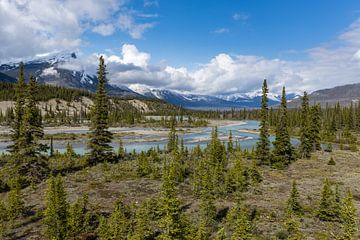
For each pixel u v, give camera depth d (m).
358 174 57.09
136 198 39.34
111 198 39.19
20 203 33.03
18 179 45.09
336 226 31.56
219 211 34.88
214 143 63.97
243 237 24.94
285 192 44.69
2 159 67.19
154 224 29.81
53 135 133.00
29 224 30.73
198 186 42.03
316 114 83.94
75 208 28.08
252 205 37.47
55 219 26.05
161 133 158.75
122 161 61.41
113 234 25.52
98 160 58.78
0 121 193.25
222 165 55.28
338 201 34.78
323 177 54.75
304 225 31.48
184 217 25.61
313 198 41.44
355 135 132.38
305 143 74.06
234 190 44.16
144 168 51.50
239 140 128.00
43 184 45.81
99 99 58.47
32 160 49.16
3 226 29.00
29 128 49.25
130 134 150.75
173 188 25.33
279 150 64.88
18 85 51.81
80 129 171.38
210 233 28.23
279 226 30.47
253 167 50.22
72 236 26.08
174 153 63.16
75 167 56.19
